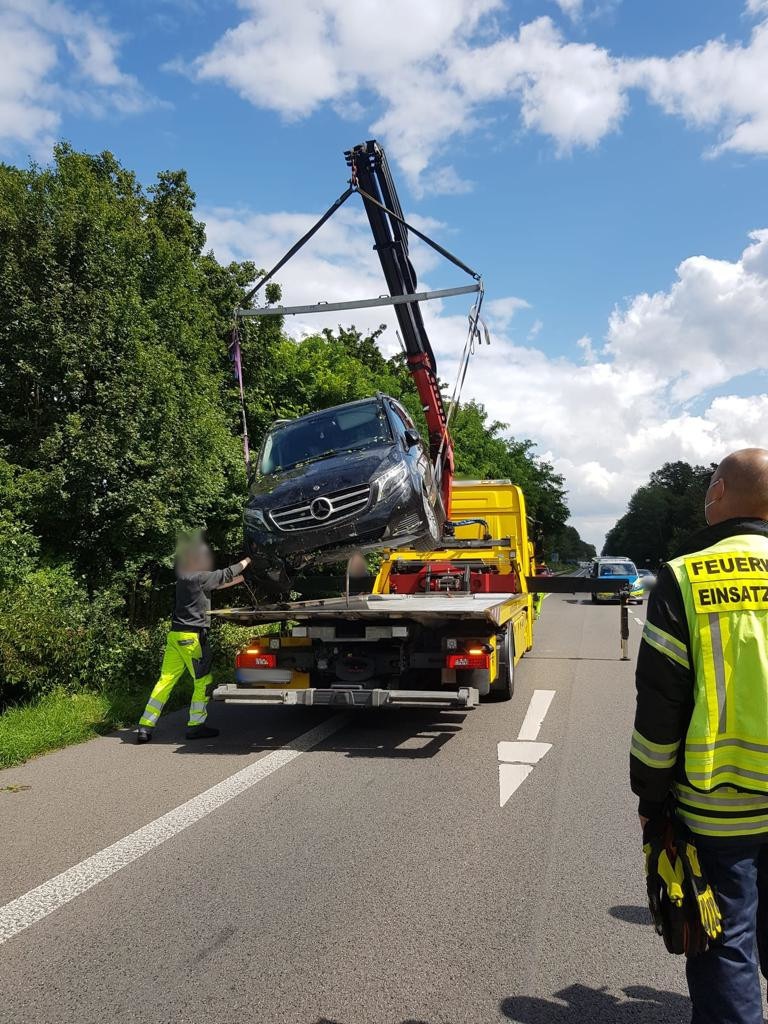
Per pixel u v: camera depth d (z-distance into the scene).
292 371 19.50
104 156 14.76
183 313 13.55
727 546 2.14
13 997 2.97
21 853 4.44
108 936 3.44
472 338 9.91
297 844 4.52
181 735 7.51
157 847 4.50
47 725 7.28
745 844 2.05
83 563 11.12
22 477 10.05
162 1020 2.81
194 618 7.31
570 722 7.85
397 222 10.05
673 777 2.14
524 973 3.10
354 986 3.01
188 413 11.82
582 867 4.16
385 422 8.50
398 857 4.31
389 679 8.00
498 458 38.66
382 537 7.50
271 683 7.59
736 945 2.04
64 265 10.91
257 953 3.27
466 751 6.71
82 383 10.80
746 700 2.01
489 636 7.44
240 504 13.71
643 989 3.00
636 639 16.05
